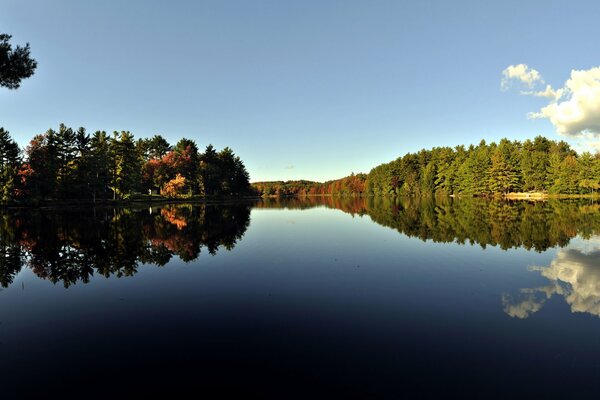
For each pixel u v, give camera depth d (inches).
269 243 816.3
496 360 266.2
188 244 808.9
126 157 2842.0
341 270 553.6
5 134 2181.3
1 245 800.3
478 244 755.4
